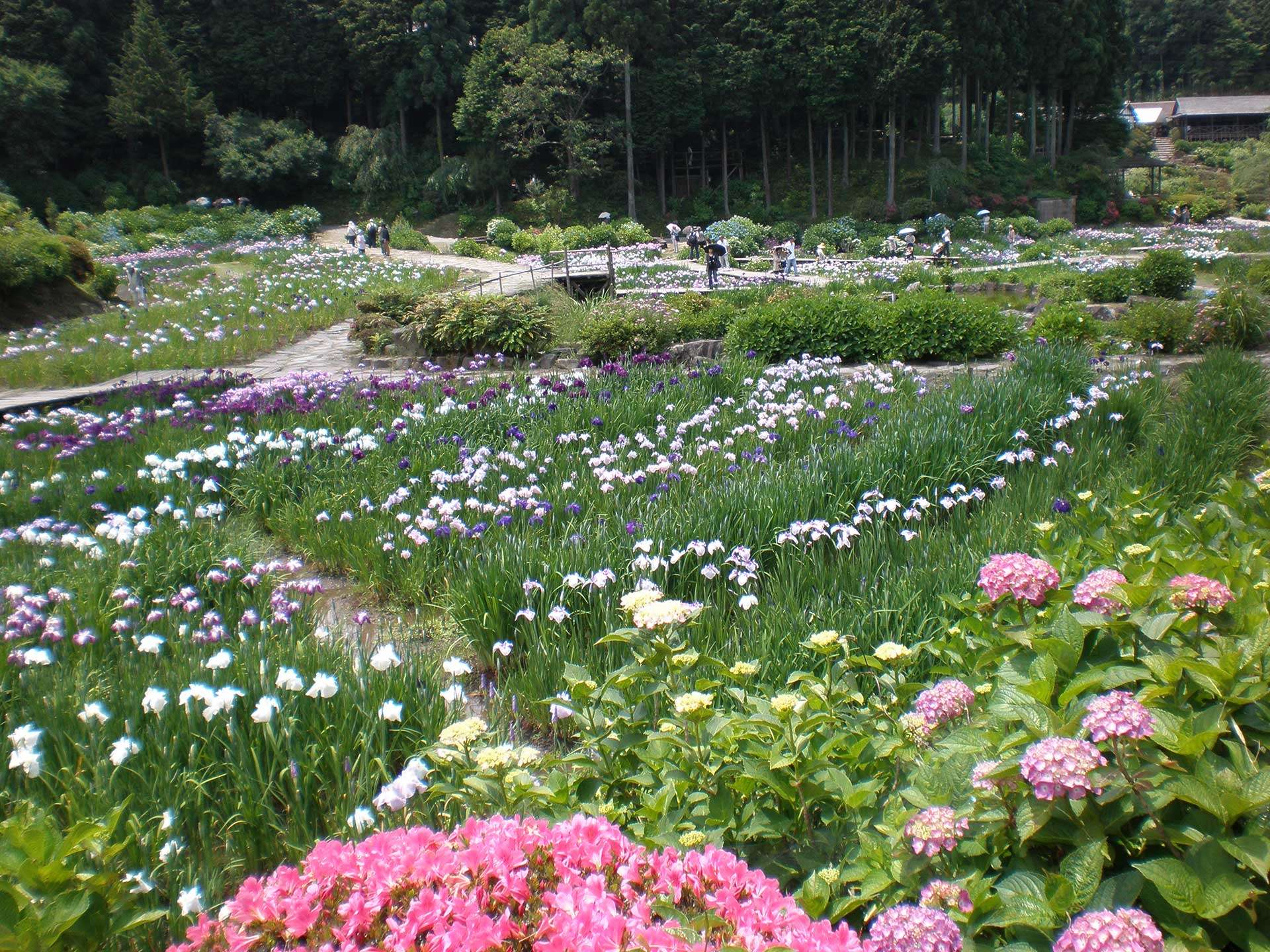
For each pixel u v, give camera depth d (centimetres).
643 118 5578
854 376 1241
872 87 5416
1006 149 6175
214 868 323
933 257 3594
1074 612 303
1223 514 468
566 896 203
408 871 216
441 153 5962
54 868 245
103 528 635
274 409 1012
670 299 2117
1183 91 10294
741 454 811
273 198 5950
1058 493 700
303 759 364
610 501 710
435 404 1030
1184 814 229
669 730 316
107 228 4431
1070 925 189
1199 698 270
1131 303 1702
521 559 547
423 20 5869
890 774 304
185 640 473
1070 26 5891
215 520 746
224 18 6066
